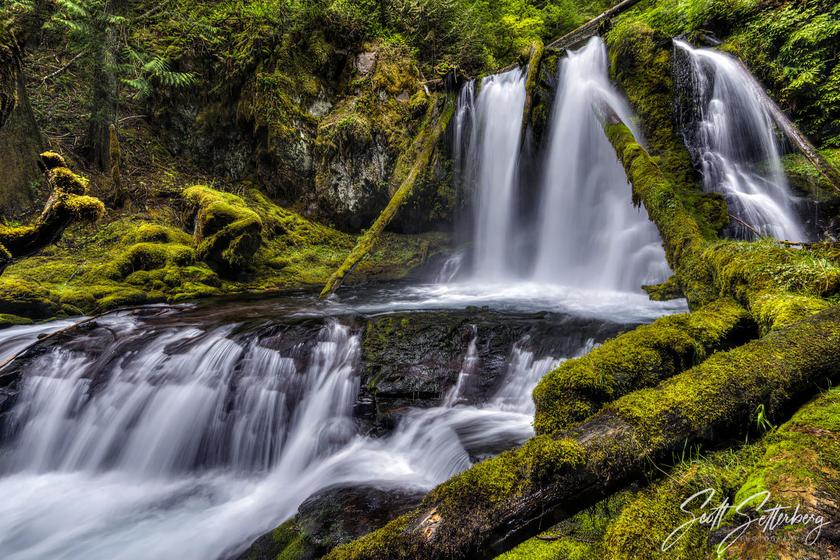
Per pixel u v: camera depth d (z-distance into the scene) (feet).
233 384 15.71
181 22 35.81
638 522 4.68
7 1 27.71
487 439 11.76
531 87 30.76
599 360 7.30
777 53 29.07
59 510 12.69
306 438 14.26
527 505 4.57
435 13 40.01
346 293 27.99
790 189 24.59
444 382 14.75
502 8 46.57
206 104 36.45
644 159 20.97
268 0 35.86
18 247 7.29
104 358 16.60
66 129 32.91
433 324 17.30
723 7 31.48
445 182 36.76
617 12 36.86
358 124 35.19
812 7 27.58
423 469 11.71
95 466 14.90
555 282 32.14
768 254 11.82
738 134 27.37
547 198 33.06
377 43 38.27
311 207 36.45
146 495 13.32
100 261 25.30
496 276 35.40
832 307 7.69
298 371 15.78
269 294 27.09
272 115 34.40
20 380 15.69
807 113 28.02
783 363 6.29
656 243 25.94
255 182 37.27
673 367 7.64
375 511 9.55
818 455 4.48
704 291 13.83
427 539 4.34
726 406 5.73
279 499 12.31
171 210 32.30
